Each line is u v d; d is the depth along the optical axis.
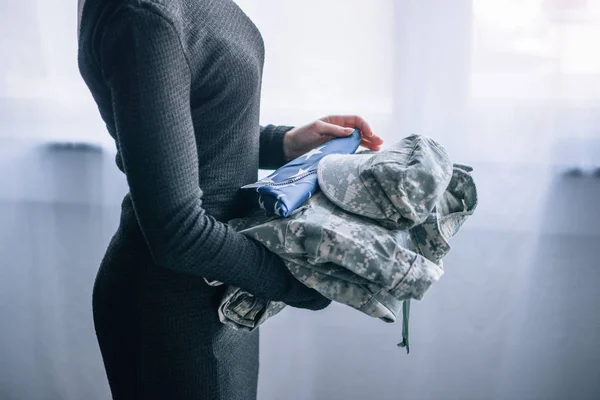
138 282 0.80
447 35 1.32
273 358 1.55
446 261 1.44
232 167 0.82
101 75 0.70
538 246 1.41
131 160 0.64
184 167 0.66
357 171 0.79
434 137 1.38
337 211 0.78
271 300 0.77
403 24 1.33
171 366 0.81
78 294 1.59
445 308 1.47
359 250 0.72
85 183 1.51
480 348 1.48
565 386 1.47
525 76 1.33
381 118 1.38
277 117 1.41
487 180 1.39
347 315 1.51
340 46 1.36
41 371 1.65
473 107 1.35
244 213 0.85
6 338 1.64
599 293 1.41
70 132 1.48
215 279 0.72
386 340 1.51
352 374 1.54
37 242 1.57
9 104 1.48
